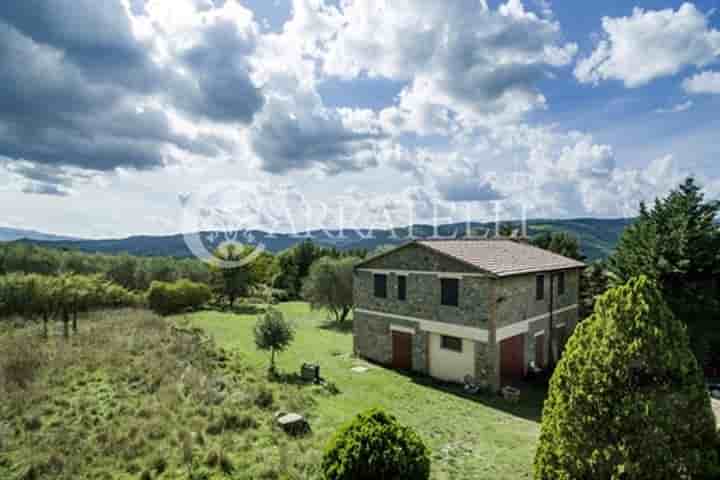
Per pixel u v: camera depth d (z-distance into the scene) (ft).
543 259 61.16
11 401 31.50
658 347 15.66
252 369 48.08
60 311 77.30
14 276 78.43
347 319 102.73
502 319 48.21
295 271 151.53
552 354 59.31
